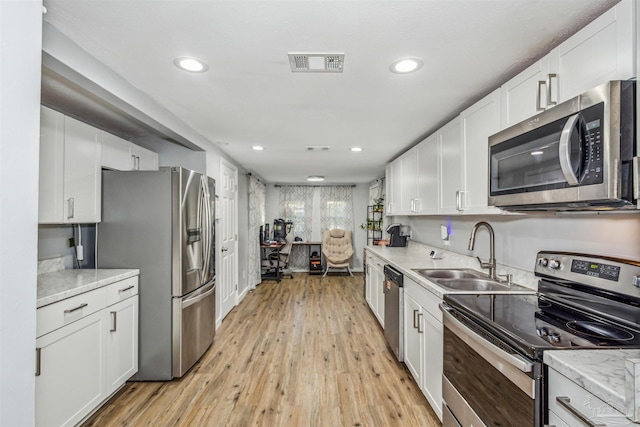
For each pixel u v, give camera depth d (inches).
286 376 103.1
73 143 84.7
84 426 78.0
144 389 95.1
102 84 68.1
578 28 55.1
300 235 301.9
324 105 93.0
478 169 79.9
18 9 27.5
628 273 50.2
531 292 71.8
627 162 39.9
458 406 62.6
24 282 28.1
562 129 47.9
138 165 117.4
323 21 53.0
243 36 57.6
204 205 115.8
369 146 145.8
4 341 26.4
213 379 101.1
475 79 75.7
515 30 55.8
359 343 130.1
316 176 257.3
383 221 252.7
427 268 106.3
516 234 83.4
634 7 40.5
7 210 26.6
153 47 61.5
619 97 39.8
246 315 167.2
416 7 49.4
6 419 26.5
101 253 98.9
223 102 90.4
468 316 59.9
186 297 103.0
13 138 27.1
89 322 76.3
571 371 36.2
